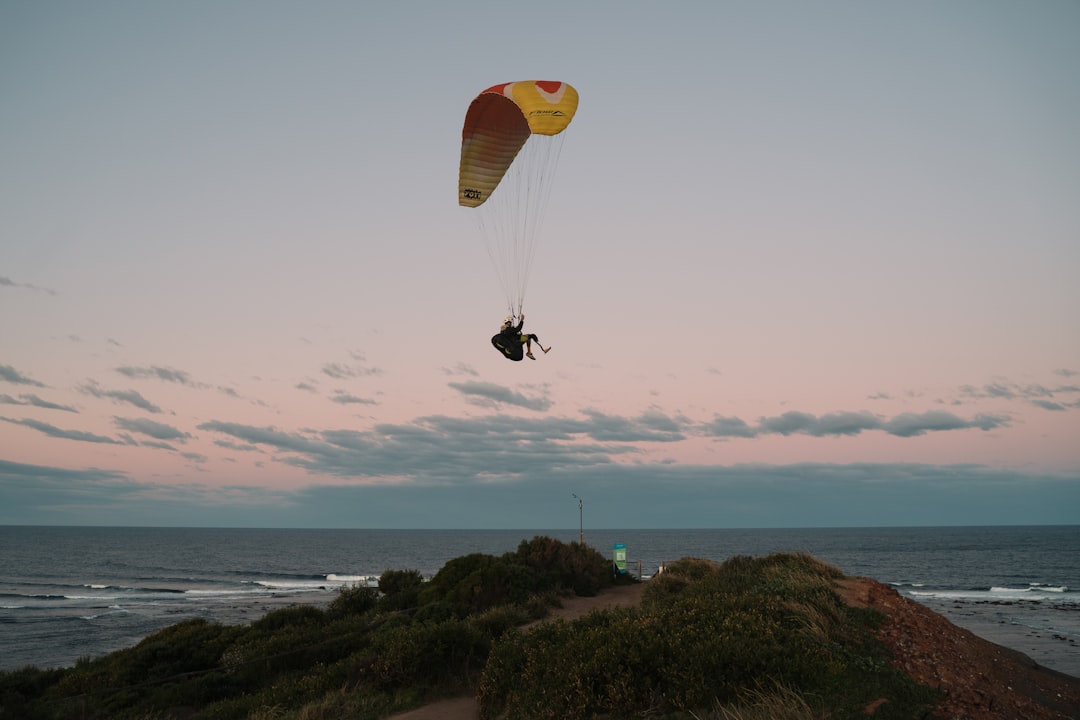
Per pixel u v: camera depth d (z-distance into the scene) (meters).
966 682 12.51
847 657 12.46
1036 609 53.44
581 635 13.93
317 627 25.88
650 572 61.56
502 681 13.98
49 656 42.69
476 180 21.69
